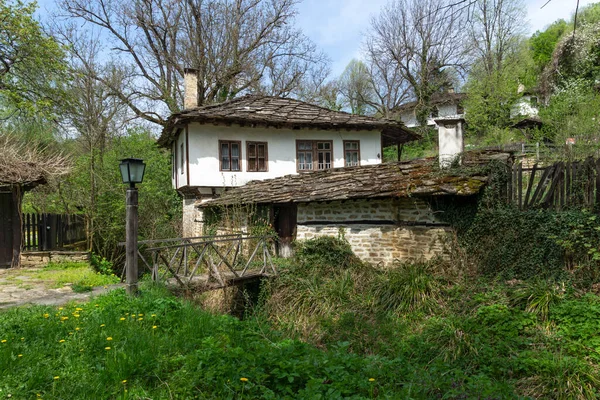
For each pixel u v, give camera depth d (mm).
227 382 3617
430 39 27656
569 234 6754
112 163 16078
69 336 4598
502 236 7523
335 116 16375
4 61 15750
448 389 4414
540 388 4734
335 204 10055
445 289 7324
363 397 3506
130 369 3873
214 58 22766
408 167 9742
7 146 11438
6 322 4922
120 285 7840
